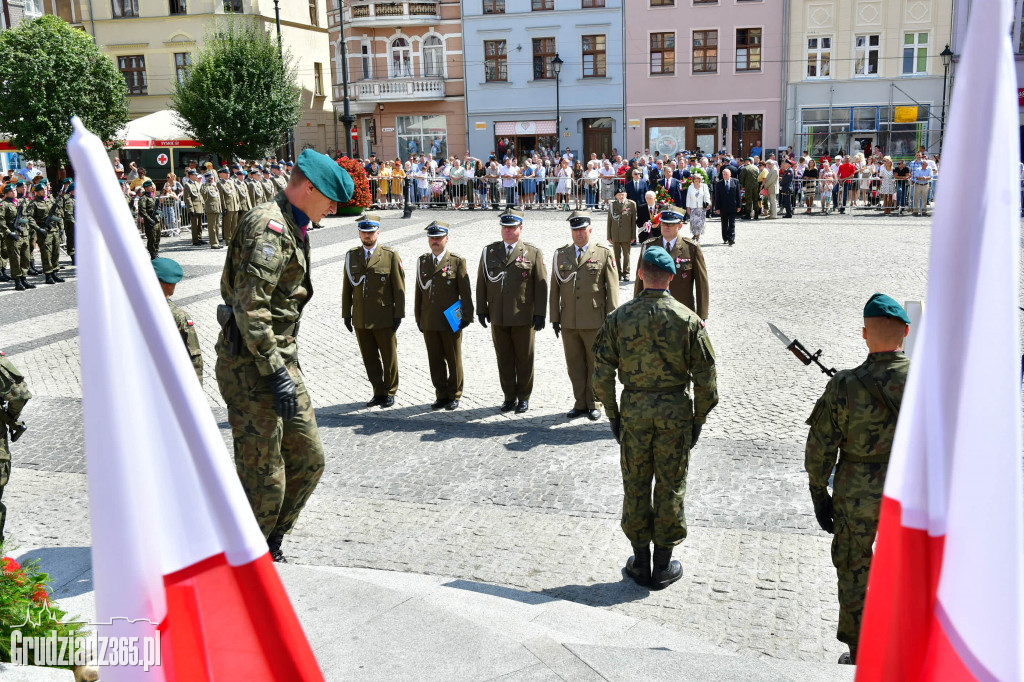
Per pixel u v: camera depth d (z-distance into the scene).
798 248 18.88
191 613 1.50
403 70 40.84
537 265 8.14
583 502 6.24
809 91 36.97
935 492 1.45
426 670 3.36
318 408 8.74
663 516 4.86
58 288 16.55
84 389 1.42
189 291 15.43
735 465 6.86
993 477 1.39
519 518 5.98
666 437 4.80
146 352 1.45
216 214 21.27
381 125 41.50
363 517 6.03
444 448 7.47
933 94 35.78
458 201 28.80
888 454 3.65
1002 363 1.37
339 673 3.35
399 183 29.31
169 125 30.22
